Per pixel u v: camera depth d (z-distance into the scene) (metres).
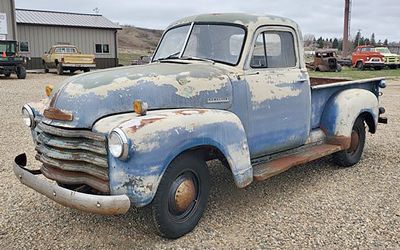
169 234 3.72
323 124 5.77
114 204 3.20
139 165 3.29
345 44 40.28
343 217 4.27
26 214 4.32
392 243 3.73
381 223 4.13
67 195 3.33
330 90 5.83
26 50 30.19
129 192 3.32
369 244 3.71
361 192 5.01
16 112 10.55
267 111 4.66
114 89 3.64
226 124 3.93
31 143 7.24
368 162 6.33
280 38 4.89
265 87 4.61
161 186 3.54
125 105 3.64
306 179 5.50
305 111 5.19
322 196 4.88
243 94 4.39
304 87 5.13
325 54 27.91
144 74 3.88
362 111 5.89
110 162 3.34
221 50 4.57
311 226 4.06
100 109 3.53
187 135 3.57
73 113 3.54
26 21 29.97
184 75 4.03
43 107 4.11
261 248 3.63
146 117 3.43
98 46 33.00
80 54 25.09
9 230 3.96
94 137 3.38
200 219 4.07
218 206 4.54
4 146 7.02
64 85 3.81
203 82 4.09
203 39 4.72
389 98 14.39
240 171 4.05
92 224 4.11
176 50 4.88
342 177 5.59
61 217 4.25
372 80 6.53
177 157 3.64
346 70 29.50
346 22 39.84
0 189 5.00
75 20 32.75
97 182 3.46
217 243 3.72
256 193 4.96
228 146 3.95
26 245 3.68
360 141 6.19
